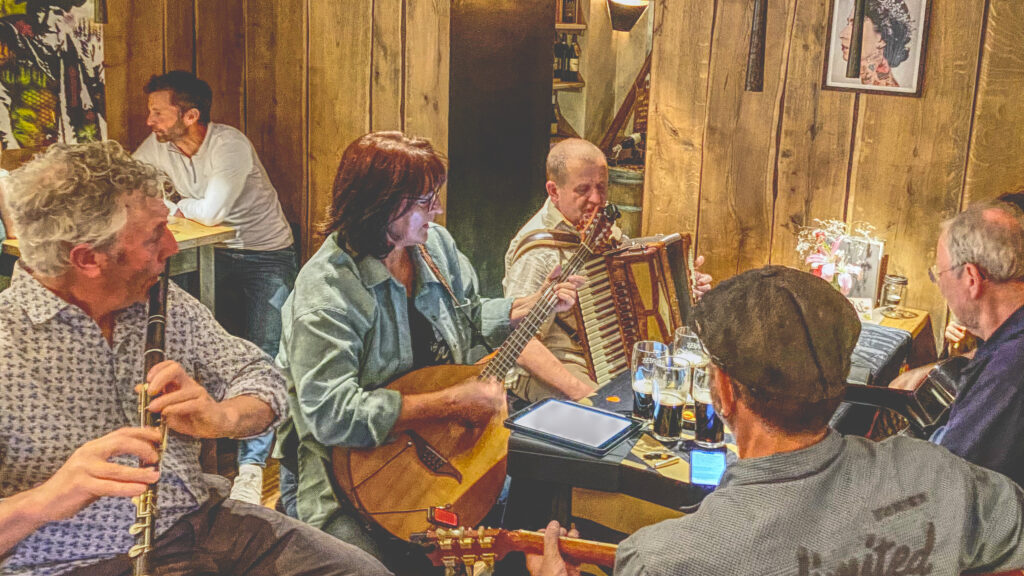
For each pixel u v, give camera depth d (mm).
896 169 3789
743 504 1223
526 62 4477
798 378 1212
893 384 2754
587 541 1563
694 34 4043
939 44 3619
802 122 3930
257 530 2033
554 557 1551
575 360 3000
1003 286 2125
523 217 4676
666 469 2029
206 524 1982
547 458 2113
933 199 3742
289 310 2590
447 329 2791
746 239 4137
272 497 3500
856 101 3812
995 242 2105
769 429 1253
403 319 2645
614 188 5445
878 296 3795
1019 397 1940
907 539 1204
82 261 1707
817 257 3719
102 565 1784
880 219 3859
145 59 4348
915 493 1235
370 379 2607
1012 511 1277
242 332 4297
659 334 3066
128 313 1876
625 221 5391
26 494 1556
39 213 1664
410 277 2736
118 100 4266
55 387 1758
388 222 2508
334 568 2025
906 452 1292
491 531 1656
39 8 3838
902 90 3705
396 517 2496
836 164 3898
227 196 3895
